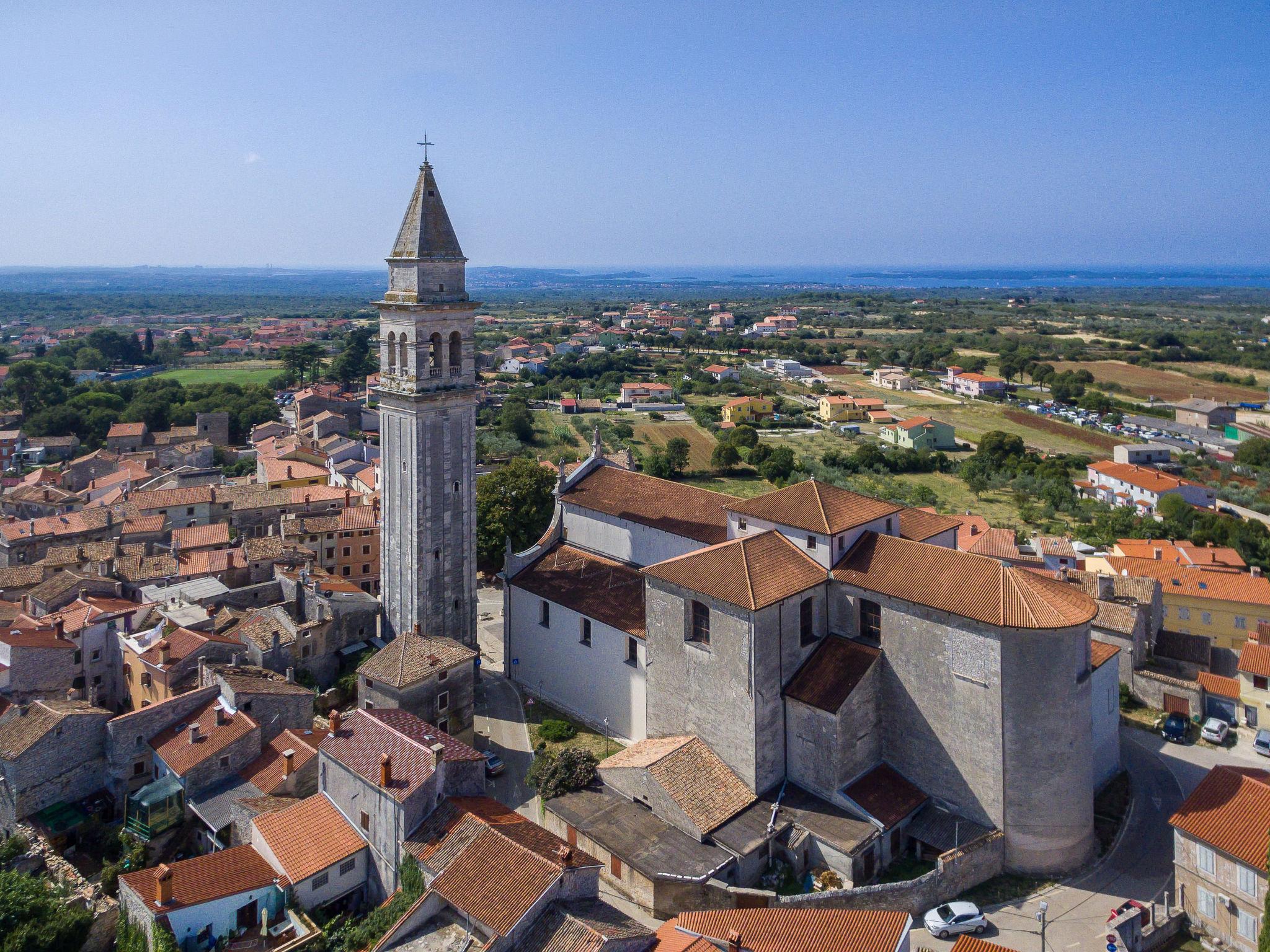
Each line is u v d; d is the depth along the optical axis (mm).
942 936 52844
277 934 52719
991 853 58531
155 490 136000
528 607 86000
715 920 48656
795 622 64750
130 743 67875
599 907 50438
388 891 56562
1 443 190625
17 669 77438
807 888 57312
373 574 123438
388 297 83562
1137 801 68062
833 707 60844
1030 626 56406
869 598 64375
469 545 87688
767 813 61219
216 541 114500
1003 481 185625
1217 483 179875
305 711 74688
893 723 64000
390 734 61188
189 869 54219
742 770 63406
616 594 79688
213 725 68375
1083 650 59562
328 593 89188
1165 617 103312
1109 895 57094
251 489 138000
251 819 59500
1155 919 53406
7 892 53594
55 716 67500
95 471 172625
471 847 52438
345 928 53312
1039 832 58719
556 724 77188
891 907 54219
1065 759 58344
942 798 61844
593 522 89562
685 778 62125
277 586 97688
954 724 60562
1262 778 60781
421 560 84000
